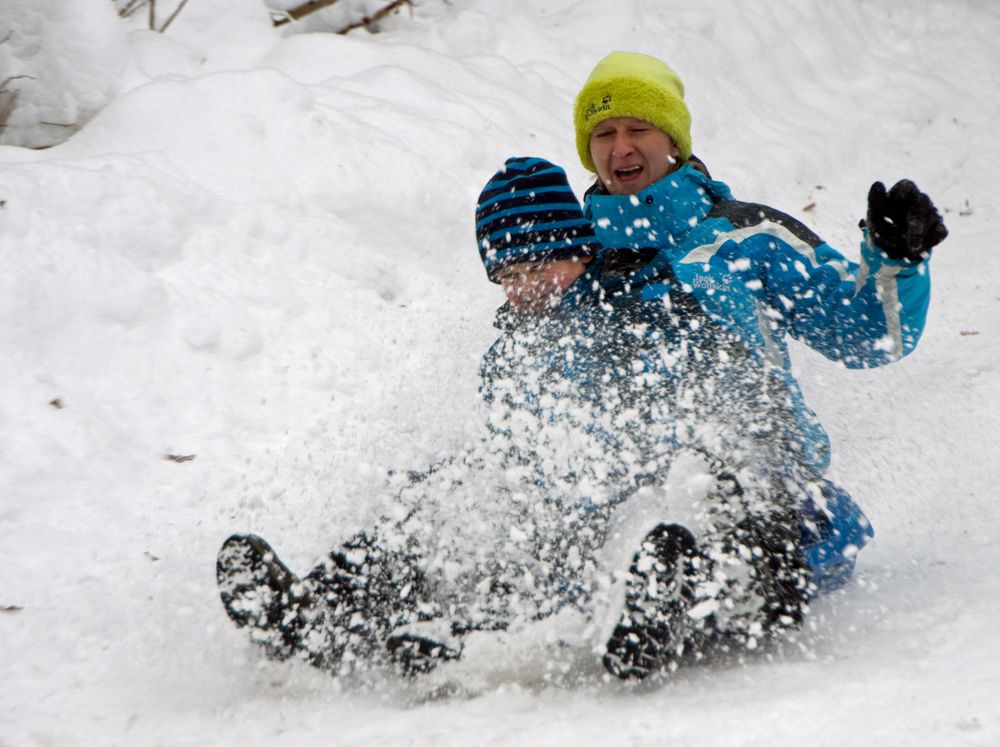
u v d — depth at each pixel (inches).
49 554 448.1
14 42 736.3
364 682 338.6
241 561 324.5
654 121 416.2
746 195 919.7
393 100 847.7
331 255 687.7
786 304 381.4
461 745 282.0
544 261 400.8
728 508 328.8
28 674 367.6
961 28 1286.9
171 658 372.5
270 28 927.7
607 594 313.3
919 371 642.8
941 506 482.0
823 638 342.6
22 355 543.8
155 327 590.2
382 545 348.5
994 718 256.4
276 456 531.5
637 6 1074.7
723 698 298.4
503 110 885.2
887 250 341.4
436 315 672.4
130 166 661.9
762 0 1173.7
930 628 335.6
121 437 530.3
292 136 740.0
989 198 952.3
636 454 357.1
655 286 385.4
